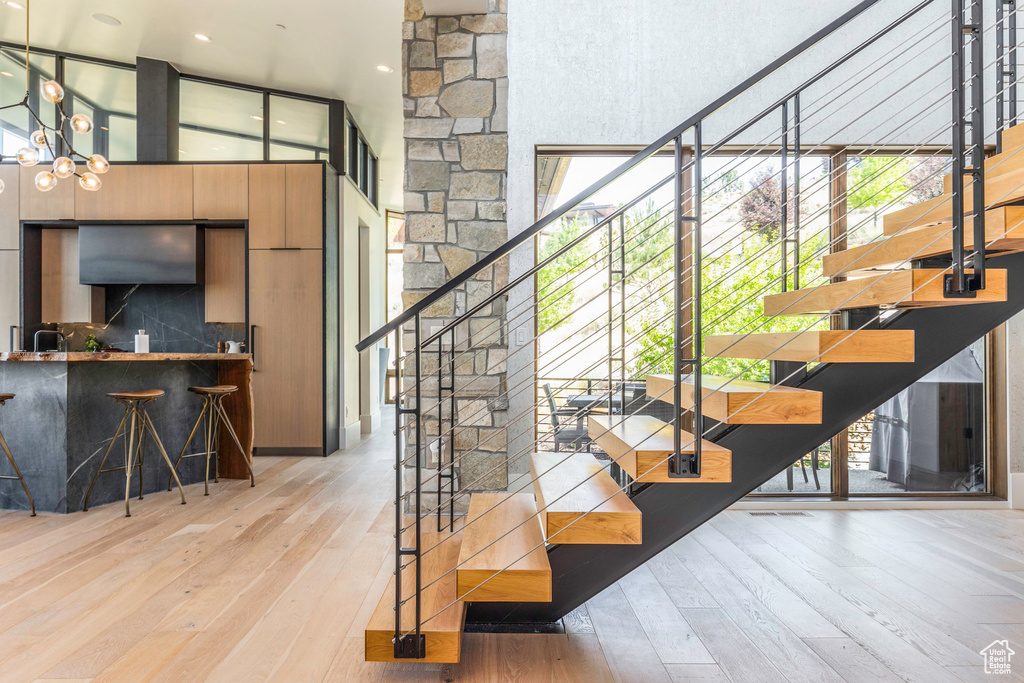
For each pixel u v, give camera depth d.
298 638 1.85
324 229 5.13
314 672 1.66
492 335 3.04
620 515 1.63
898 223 2.30
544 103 3.32
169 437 3.93
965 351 3.56
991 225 1.62
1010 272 1.82
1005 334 3.47
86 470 3.40
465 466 3.04
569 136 3.32
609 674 1.66
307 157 5.56
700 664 1.71
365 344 1.62
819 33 1.77
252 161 5.12
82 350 5.38
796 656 1.75
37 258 5.27
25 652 1.75
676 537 1.83
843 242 3.45
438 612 1.63
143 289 5.44
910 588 2.27
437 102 3.04
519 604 1.90
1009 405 3.45
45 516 3.23
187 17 4.30
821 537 2.92
